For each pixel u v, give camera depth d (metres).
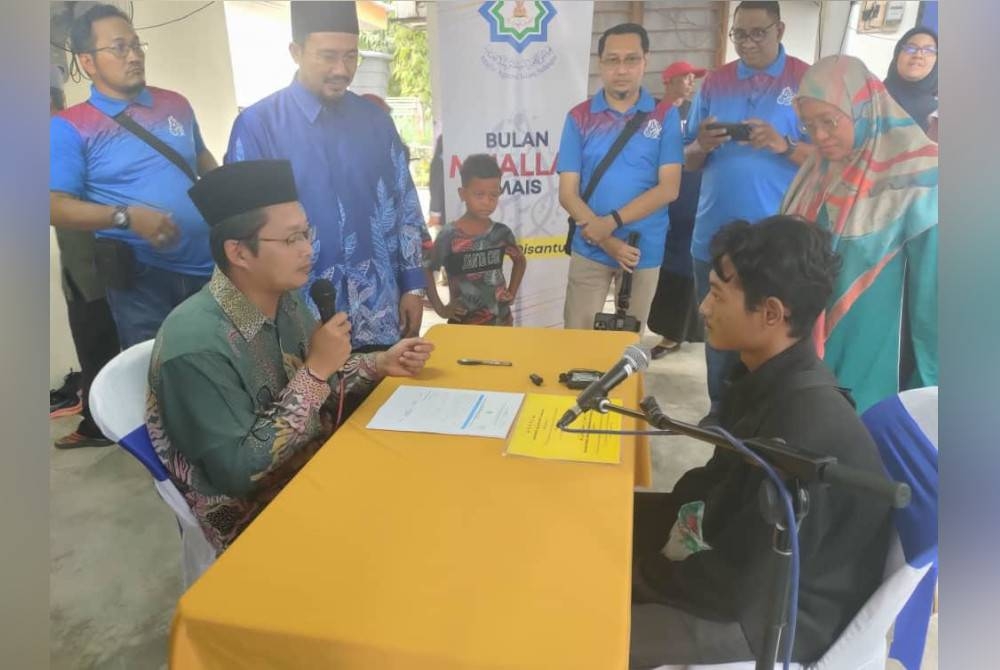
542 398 1.47
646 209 2.57
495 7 2.40
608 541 0.98
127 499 2.25
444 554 0.95
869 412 1.23
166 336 1.28
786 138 2.40
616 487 1.12
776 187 2.45
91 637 1.68
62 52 1.98
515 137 2.54
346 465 1.19
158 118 2.14
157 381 1.26
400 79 2.42
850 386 2.49
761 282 1.11
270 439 1.28
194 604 0.85
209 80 2.19
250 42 2.20
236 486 1.26
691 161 2.51
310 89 2.30
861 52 2.27
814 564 1.03
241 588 0.88
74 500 2.24
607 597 0.86
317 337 1.36
